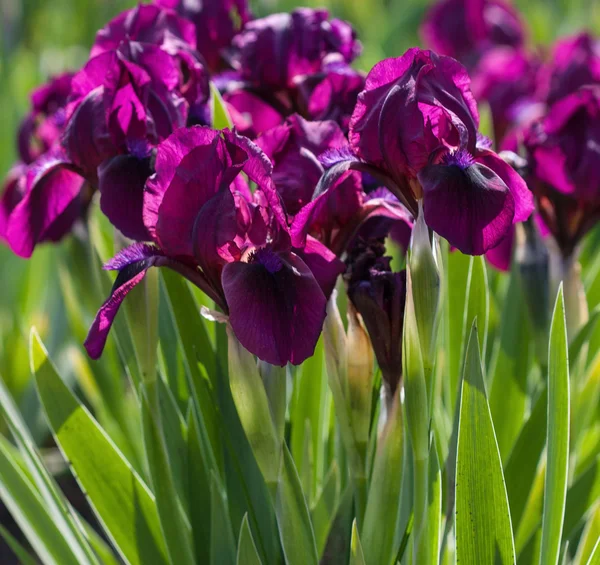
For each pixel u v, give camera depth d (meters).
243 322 0.82
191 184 0.84
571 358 0.98
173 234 0.84
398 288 0.86
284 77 1.03
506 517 0.86
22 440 0.94
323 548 0.92
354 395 0.88
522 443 0.95
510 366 1.00
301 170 0.88
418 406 0.85
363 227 0.90
